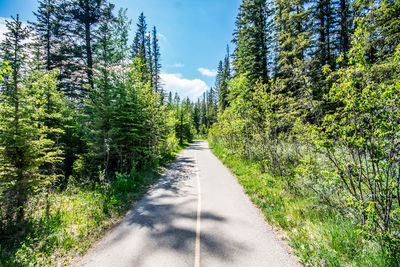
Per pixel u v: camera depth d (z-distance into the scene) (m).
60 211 4.95
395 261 2.52
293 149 7.64
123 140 9.19
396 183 2.72
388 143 2.80
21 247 3.43
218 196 6.29
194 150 22.66
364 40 3.01
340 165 3.54
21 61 5.12
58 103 9.30
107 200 5.62
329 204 4.12
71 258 3.20
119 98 8.94
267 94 7.61
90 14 14.30
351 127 3.06
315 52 14.53
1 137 4.42
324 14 13.94
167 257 3.15
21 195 4.71
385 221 2.77
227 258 3.09
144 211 5.13
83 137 8.82
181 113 33.47
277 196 5.49
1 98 4.69
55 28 14.32
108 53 11.76
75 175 8.88
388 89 2.62
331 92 3.47
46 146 8.34
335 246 3.12
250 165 9.82
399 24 7.09
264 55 17.70
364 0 7.99
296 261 3.00
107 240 3.73
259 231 3.97
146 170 10.10
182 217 4.71
